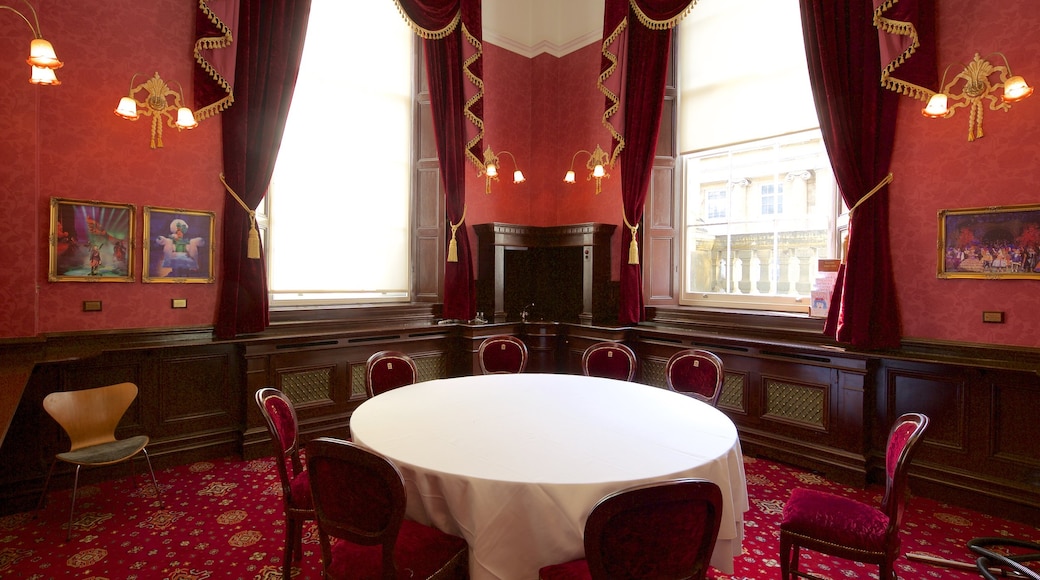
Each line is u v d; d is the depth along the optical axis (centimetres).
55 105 329
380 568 170
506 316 568
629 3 491
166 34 367
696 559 155
